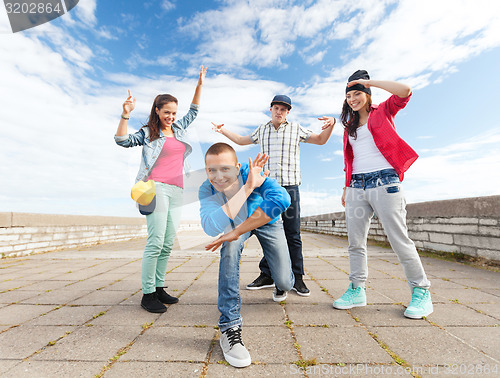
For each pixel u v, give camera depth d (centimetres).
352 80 235
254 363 155
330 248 652
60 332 199
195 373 146
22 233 575
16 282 352
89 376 144
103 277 378
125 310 244
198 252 577
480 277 344
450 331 193
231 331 163
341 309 239
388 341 180
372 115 232
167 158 223
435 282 322
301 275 288
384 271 386
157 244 237
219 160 159
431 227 521
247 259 504
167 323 214
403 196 225
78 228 741
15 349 174
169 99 223
